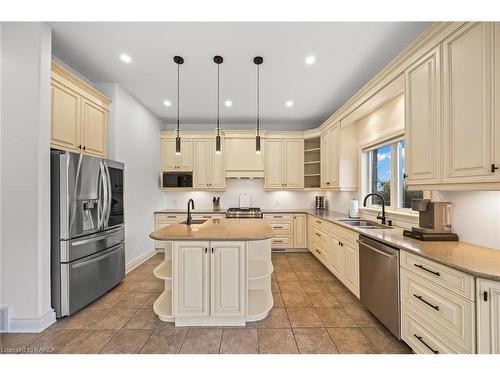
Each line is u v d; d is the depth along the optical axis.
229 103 4.11
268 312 2.41
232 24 2.15
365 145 3.53
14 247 2.05
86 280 2.47
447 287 1.43
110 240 2.88
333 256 3.29
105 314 2.38
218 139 2.82
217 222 2.99
